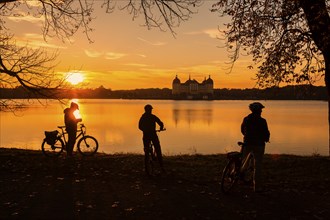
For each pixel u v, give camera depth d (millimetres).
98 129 53594
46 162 12797
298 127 58906
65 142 14391
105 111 126312
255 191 8734
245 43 12727
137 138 42250
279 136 45031
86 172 11242
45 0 11977
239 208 7547
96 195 8555
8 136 41594
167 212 7266
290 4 11664
